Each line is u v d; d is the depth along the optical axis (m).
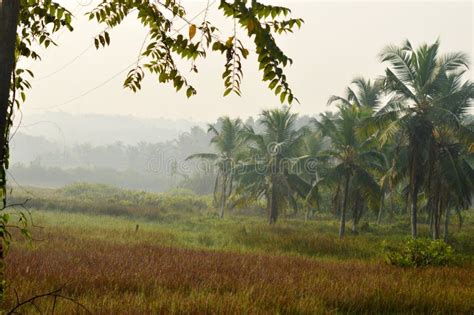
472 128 20.47
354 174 23.20
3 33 2.05
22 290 6.21
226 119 33.53
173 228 23.14
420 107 19.36
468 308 8.15
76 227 18.61
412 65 19.31
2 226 2.73
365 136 19.77
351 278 9.48
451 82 20.06
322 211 37.50
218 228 23.55
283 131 26.94
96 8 2.88
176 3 2.88
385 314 7.87
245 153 28.69
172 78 2.97
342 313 7.63
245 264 10.55
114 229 18.69
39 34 2.98
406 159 20.81
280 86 2.50
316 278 9.21
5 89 2.09
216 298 6.75
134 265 9.14
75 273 7.74
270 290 7.73
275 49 2.43
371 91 28.11
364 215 34.78
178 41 2.69
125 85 2.99
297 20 2.48
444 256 13.43
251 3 2.43
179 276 8.44
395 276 10.52
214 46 2.50
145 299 6.54
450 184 19.28
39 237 13.56
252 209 40.75
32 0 2.91
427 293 8.58
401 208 35.09
